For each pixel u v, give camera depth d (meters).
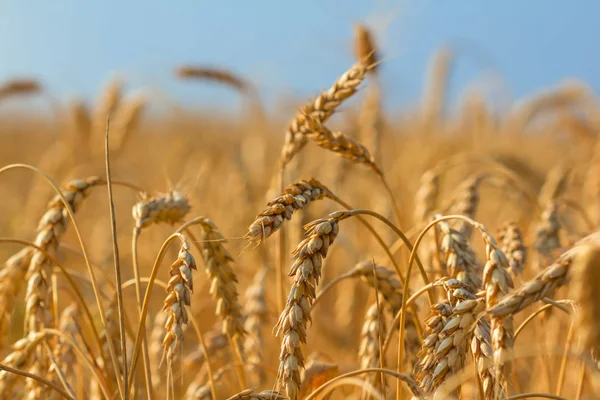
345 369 0.85
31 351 0.73
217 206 1.62
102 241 1.47
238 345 0.76
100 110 1.43
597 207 1.20
